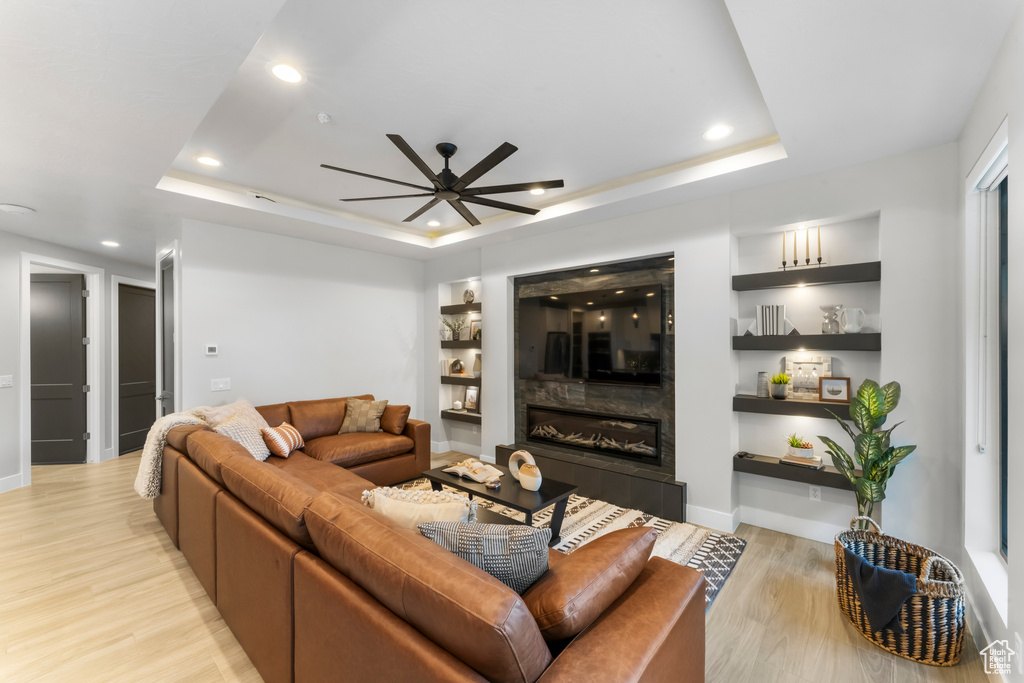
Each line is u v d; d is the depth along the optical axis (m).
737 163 2.91
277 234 4.45
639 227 3.77
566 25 1.78
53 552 2.87
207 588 2.25
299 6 1.65
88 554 2.84
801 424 3.23
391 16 1.72
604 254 3.98
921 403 2.64
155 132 2.24
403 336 5.62
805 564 2.77
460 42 1.88
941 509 2.59
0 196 3.20
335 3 1.64
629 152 2.97
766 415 3.37
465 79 2.15
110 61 1.68
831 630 2.13
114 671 1.84
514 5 1.67
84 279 5.20
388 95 2.28
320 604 1.32
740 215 3.26
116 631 2.09
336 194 3.74
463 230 4.87
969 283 2.31
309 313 4.71
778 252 3.30
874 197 2.77
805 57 1.77
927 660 1.90
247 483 1.85
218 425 3.33
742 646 2.02
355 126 2.59
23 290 4.34
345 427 4.46
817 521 3.13
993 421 2.25
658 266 3.80
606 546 1.41
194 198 3.31
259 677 1.81
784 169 2.90
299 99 2.31
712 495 3.37
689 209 3.49
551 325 4.51
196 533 2.39
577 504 3.81
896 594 1.94
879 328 2.89
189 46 1.61
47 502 3.81
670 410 3.73
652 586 1.43
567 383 4.42
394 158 3.03
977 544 2.27
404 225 4.86
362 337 5.18
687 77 2.14
